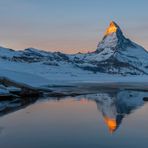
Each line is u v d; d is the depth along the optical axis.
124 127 27.28
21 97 59.50
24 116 34.16
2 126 27.53
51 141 21.55
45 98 59.38
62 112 38.34
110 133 24.58
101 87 107.50
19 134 23.92
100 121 30.95
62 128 26.81
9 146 20.05
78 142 21.30
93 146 20.19
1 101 52.31
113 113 37.50
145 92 81.06
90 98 60.94
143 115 35.50
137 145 20.39
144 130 25.80
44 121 30.67
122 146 20.14
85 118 33.09
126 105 47.69
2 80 62.78
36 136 23.17
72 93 73.25
